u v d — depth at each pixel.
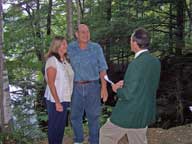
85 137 6.45
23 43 10.55
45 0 18.95
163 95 13.88
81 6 17.56
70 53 5.23
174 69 14.17
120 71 14.81
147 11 13.55
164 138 6.67
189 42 13.82
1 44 6.58
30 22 15.69
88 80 5.22
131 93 3.72
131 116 3.80
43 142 6.39
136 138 3.91
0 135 6.23
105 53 13.37
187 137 6.69
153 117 3.95
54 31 19.44
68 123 7.37
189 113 13.45
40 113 7.84
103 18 13.73
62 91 4.95
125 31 12.25
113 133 3.99
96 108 5.32
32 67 9.82
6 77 6.52
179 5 13.91
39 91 9.20
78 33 5.17
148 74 3.76
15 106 7.99
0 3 6.70
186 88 13.84
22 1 16.75
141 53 3.80
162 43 13.45
